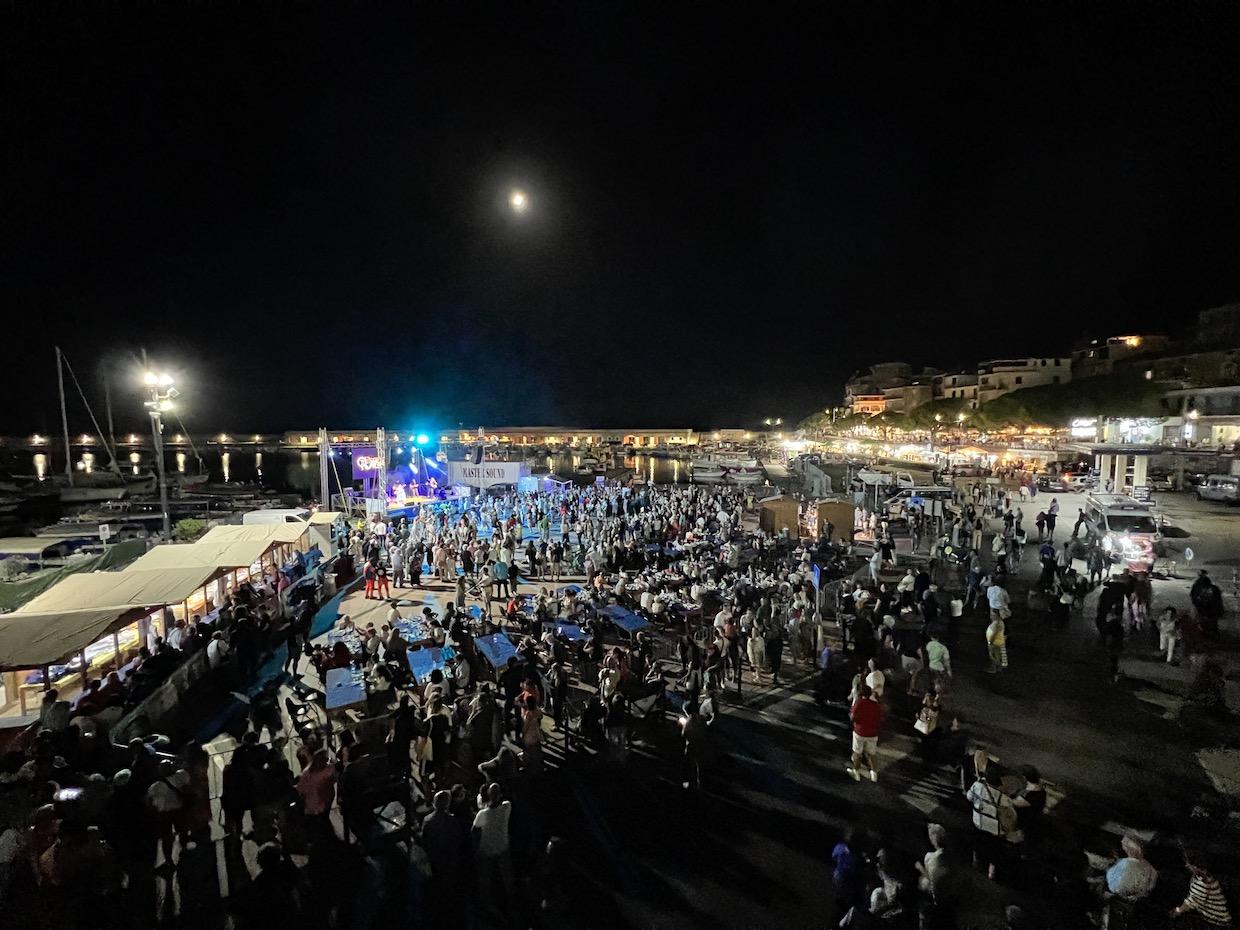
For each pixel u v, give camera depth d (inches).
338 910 277.6
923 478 1843.0
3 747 392.2
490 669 498.9
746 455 3954.2
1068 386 3102.9
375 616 706.8
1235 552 895.1
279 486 3417.8
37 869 255.9
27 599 641.6
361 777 327.0
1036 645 572.1
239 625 520.7
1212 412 1872.5
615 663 439.8
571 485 1855.3
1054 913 268.1
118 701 416.2
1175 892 276.5
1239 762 381.1
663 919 274.4
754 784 374.6
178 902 280.8
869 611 561.9
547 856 292.2
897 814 344.8
